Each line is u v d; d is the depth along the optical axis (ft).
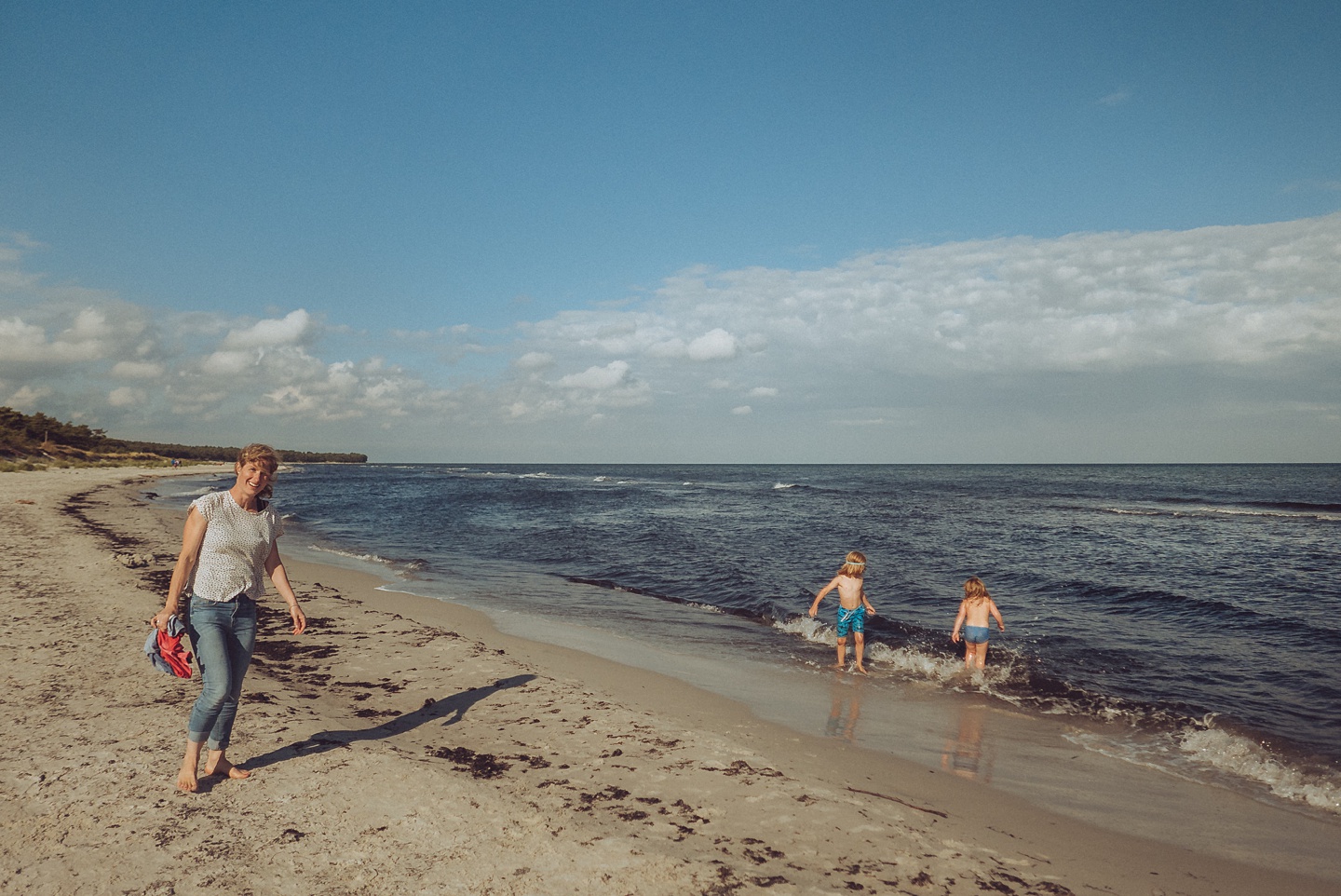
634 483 243.19
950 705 24.44
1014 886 12.30
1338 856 14.53
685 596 43.60
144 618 28.48
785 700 24.30
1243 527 87.45
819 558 58.34
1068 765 19.30
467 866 11.32
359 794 13.64
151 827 11.95
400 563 54.80
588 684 24.68
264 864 11.01
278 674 23.08
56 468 229.86
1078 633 34.50
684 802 14.65
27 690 19.11
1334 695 25.43
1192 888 12.93
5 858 10.76
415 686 22.31
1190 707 24.00
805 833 13.60
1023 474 390.42
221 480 221.46
